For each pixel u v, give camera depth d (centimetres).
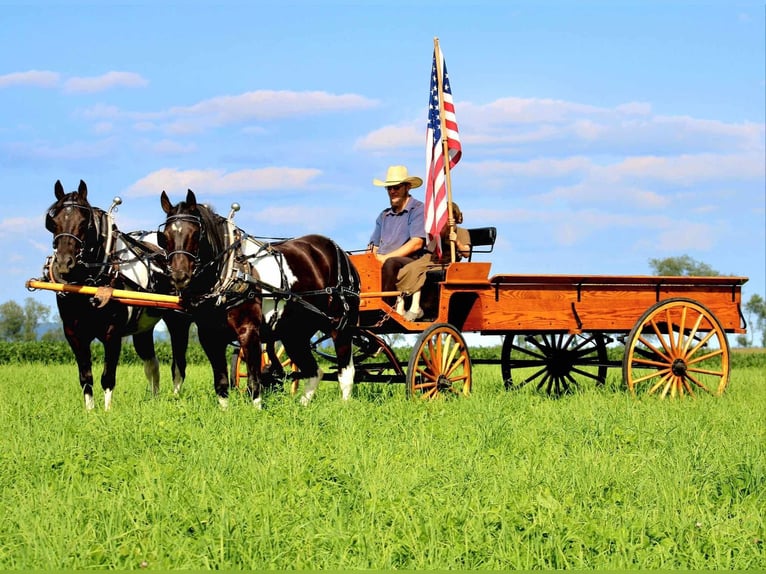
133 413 1029
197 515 600
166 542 555
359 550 543
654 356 1414
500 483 698
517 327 1317
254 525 581
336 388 1519
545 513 610
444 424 980
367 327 1288
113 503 623
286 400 1145
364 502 638
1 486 704
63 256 1067
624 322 1398
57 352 3052
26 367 2470
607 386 1428
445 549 544
